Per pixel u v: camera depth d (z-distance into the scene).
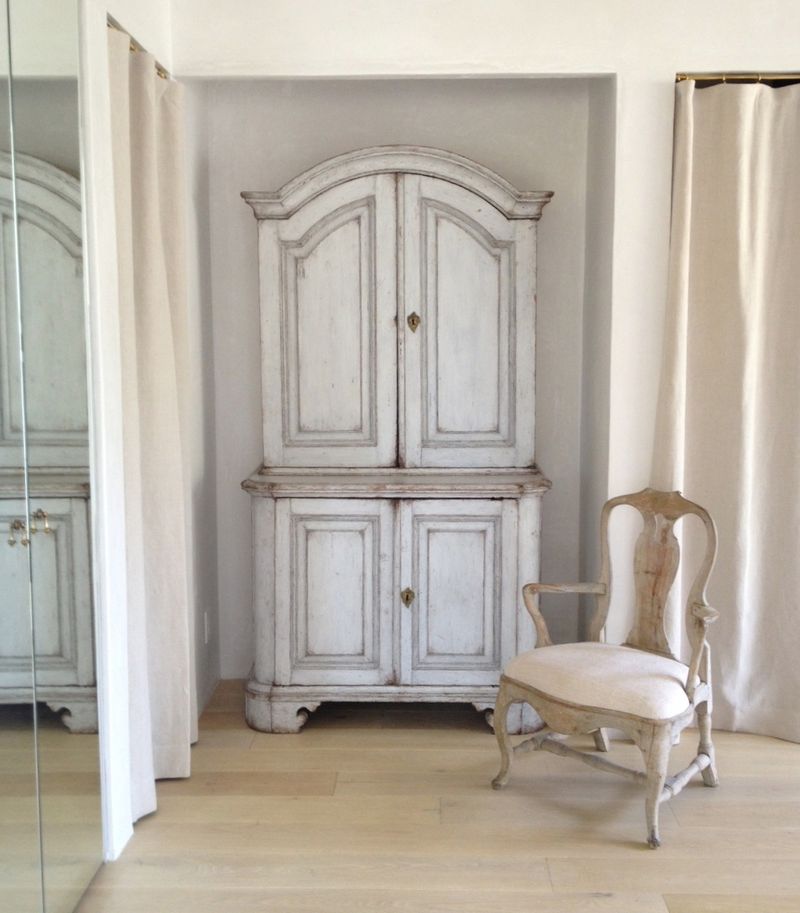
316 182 3.42
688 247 3.23
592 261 3.63
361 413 3.55
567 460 3.89
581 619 3.88
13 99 2.04
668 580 3.12
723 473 3.32
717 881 2.57
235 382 3.89
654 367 3.32
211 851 2.72
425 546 3.45
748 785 3.08
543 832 2.81
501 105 3.75
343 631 3.49
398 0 3.21
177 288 3.08
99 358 2.51
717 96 3.21
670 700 2.74
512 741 3.42
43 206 2.20
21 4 2.07
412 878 2.58
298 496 3.41
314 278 3.49
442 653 3.49
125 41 2.64
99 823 2.62
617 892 2.52
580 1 3.19
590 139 3.69
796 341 3.27
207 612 3.80
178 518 3.04
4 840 2.04
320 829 2.83
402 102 3.76
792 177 3.23
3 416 2.01
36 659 2.18
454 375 3.53
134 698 2.82
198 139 3.63
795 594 3.35
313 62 3.24
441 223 3.46
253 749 3.38
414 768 3.23
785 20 3.16
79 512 2.43
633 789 3.08
